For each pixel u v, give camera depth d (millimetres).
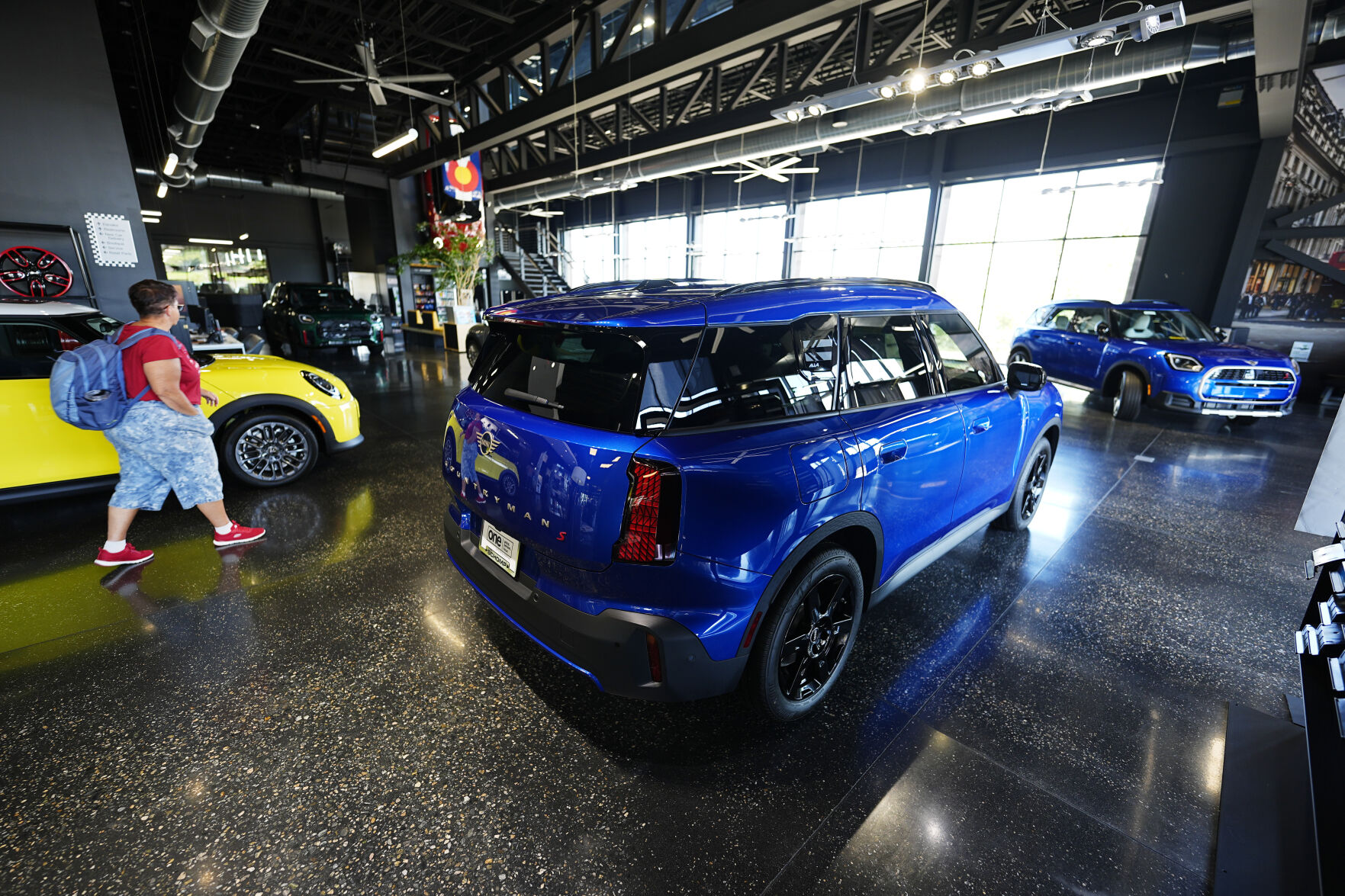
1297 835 1460
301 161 17500
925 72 6488
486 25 10719
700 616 1531
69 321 3416
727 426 1566
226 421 3840
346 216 22109
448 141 14125
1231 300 9633
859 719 1948
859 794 1641
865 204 15328
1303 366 9109
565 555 1555
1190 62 6219
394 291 19781
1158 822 1550
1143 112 10422
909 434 2066
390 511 3764
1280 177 9055
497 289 21406
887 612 2645
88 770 1675
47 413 3260
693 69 8453
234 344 8078
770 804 1601
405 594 2729
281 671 2152
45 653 2229
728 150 10789
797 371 1769
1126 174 10930
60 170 5918
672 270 21422
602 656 1532
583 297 1879
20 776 1647
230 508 3781
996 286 13219
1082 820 1558
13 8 5520
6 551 3082
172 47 11117
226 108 14453
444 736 1845
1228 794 1601
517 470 1654
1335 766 1253
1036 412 3135
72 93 5895
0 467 3170
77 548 3131
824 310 1909
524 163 16281
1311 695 1475
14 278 5727
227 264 21969
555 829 1515
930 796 1633
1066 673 2219
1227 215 9703
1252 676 2217
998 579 2984
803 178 16312
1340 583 1481
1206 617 2650
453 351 13344
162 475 2916
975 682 2160
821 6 6766
